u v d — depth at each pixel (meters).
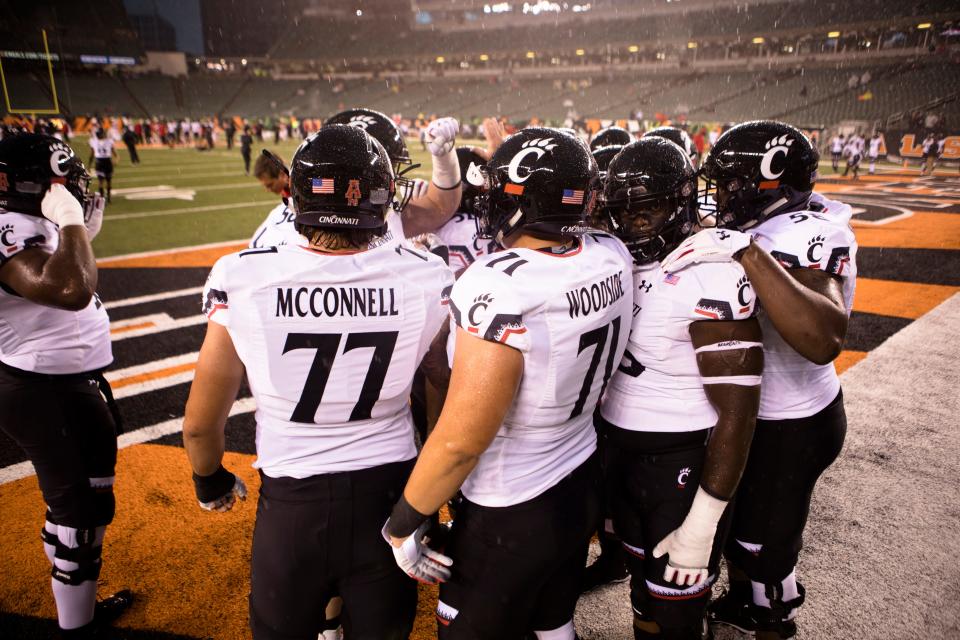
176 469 3.43
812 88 36.22
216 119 46.00
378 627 1.63
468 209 2.77
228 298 1.41
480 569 1.56
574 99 44.56
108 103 49.06
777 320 1.50
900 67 34.78
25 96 46.81
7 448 3.66
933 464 3.45
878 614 2.42
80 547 2.16
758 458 1.93
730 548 2.09
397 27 59.84
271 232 2.27
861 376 4.55
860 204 12.72
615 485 1.88
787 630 2.09
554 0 54.53
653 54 47.28
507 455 1.51
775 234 1.77
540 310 1.37
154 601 2.50
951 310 5.96
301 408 1.50
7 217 1.93
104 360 2.26
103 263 7.81
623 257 1.61
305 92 54.28
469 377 1.35
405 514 1.41
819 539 2.86
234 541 2.86
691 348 1.65
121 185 15.55
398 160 2.43
